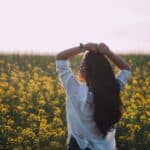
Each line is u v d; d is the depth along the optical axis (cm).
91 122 562
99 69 561
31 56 2170
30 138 1142
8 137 1154
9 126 1182
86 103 560
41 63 2109
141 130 1253
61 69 573
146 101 1499
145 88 1714
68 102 569
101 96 553
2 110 1300
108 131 559
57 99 1488
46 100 1523
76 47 575
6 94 1464
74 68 2038
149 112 1350
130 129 1227
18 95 1500
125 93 1579
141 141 1184
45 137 1146
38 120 1272
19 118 1310
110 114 553
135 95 1564
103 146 568
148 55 2302
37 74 1856
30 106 1377
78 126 565
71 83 567
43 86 1639
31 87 1579
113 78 562
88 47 573
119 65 586
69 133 575
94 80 558
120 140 1173
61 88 1595
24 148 1121
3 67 1950
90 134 564
